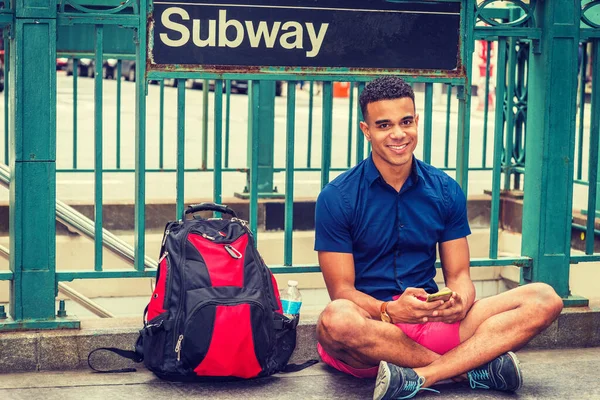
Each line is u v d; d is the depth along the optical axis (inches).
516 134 320.8
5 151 277.9
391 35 183.2
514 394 164.6
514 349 161.8
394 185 166.7
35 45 166.9
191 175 390.0
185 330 154.5
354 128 588.7
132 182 365.1
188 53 174.4
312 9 178.5
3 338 169.6
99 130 174.2
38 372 171.6
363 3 180.7
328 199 166.1
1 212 272.4
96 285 281.6
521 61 318.3
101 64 173.6
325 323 158.4
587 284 284.5
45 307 174.2
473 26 187.0
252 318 156.1
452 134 608.1
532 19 191.8
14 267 172.4
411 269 168.7
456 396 162.4
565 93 192.7
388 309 157.9
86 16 170.2
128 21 171.8
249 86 311.0
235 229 164.4
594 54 196.4
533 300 160.7
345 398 161.6
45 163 170.6
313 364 177.0
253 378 165.9
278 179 384.8
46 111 169.0
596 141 198.8
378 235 166.7
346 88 1124.5
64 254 277.0
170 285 158.4
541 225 195.2
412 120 161.6
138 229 177.2
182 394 161.2
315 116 745.0
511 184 328.2
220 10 174.6
